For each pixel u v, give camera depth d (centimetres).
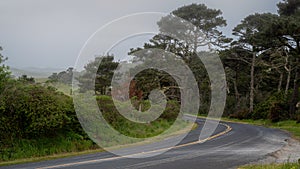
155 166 1188
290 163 1179
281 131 3027
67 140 1786
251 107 5784
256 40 3972
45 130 1733
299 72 4619
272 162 1268
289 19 3756
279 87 5800
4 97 1675
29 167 1201
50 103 1764
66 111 1845
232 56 6172
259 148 1722
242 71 6675
